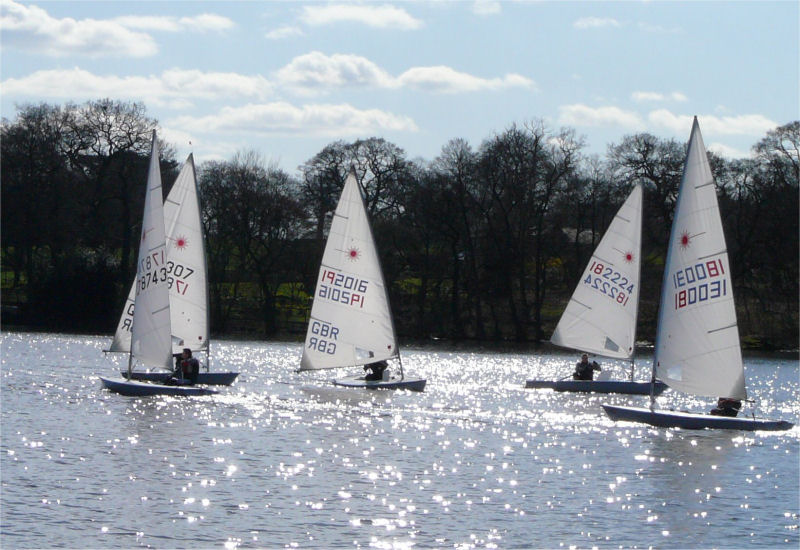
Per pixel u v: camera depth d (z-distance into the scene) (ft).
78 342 303.07
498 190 352.49
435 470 115.24
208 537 88.53
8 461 114.32
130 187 360.69
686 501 103.76
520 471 115.75
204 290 194.49
